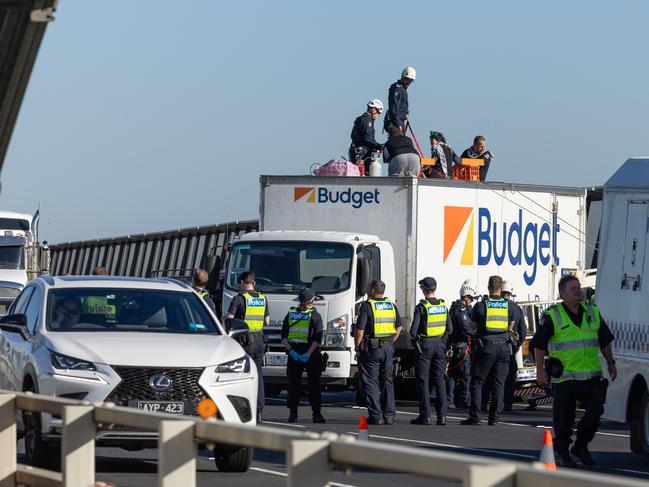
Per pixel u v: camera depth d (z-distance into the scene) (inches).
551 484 567.2
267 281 2940.5
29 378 1642.5
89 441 946.1
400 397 3166.8
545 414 2851.9
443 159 3425.2
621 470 1791.3
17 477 1084.5
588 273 3329.2
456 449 2033.7
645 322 1893.5
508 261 3164.4
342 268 2915.8
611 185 2003.0
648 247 1908.2
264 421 2519.7
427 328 2479.1
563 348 1768.0
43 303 1724.9
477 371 2491.4
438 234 3031.5
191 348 1619.1
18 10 1103.0
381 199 3034.0
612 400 1953.7
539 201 3233.3
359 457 664.4
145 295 1755.7
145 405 1563.7
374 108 3442.4
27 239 4052.7
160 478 814.5
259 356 2407.7
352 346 2906.0
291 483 683.4
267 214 3112.7
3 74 1199.6
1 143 1291.8
